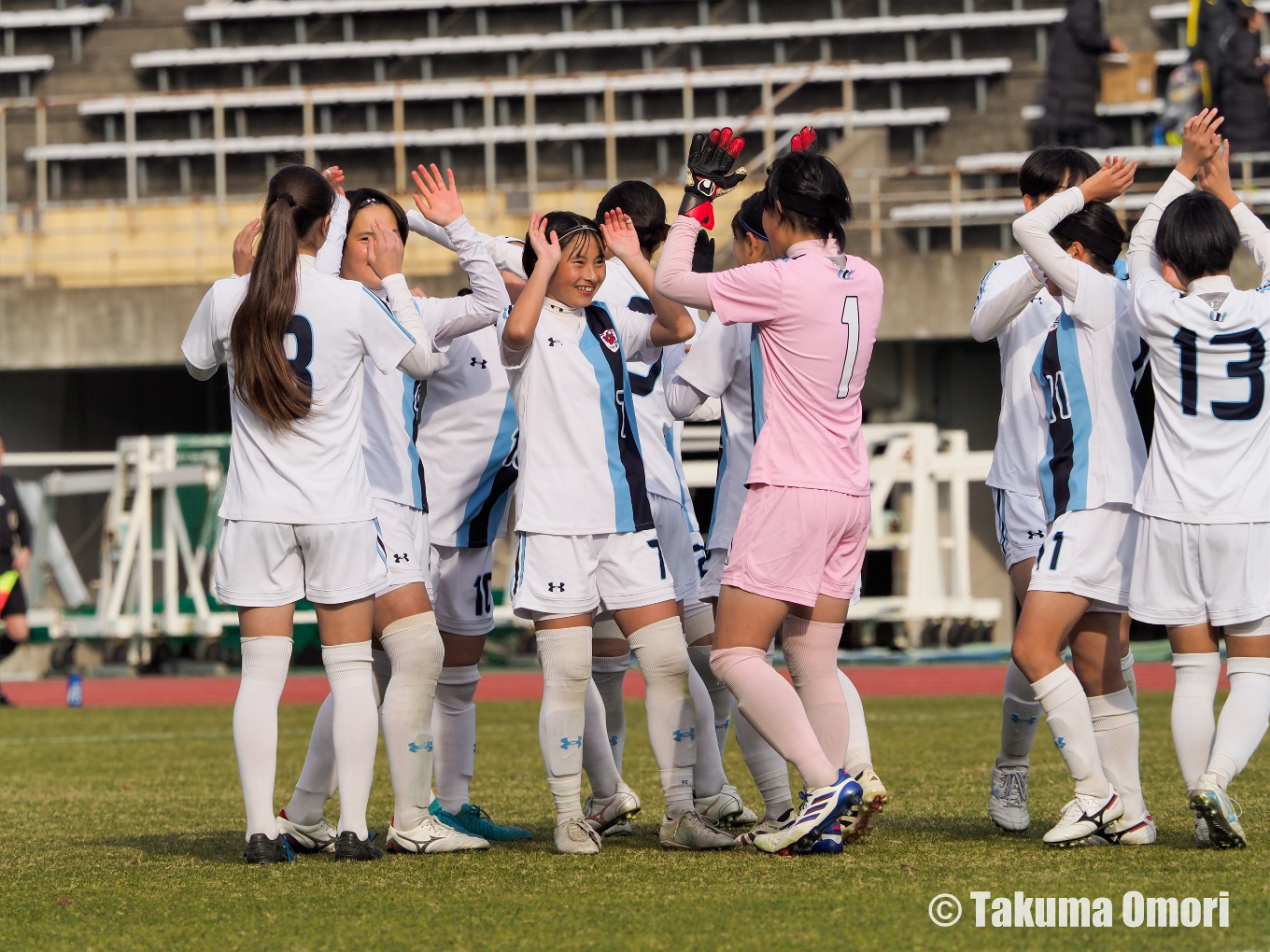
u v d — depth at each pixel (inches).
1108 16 2795.3
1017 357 645.3
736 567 562.3
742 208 626.8
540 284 569.0
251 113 2810.0
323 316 558.9
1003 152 2662.4
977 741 1066.1
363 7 2918.3
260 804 571.5
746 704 559.5
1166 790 764.0
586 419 580.4
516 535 590.2
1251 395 552.7
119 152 2679.6
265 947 423.2
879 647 2177.7
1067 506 576.7
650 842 624.1
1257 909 451.5
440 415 663.8
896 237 2298.2
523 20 2928.2
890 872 522.3
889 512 2117.4
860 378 564.4
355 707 572.7
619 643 694.5
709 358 598.9
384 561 575.8
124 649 2156.7
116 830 695.7
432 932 436.5
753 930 431.5
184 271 2466.8
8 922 468.4
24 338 2234.3
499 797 800.9
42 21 2910.9
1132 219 2201.0
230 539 566.3
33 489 2130.9
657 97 2751.0
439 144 2677.2
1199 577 557.0
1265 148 2261.3
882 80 2719.0
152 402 2679.6
